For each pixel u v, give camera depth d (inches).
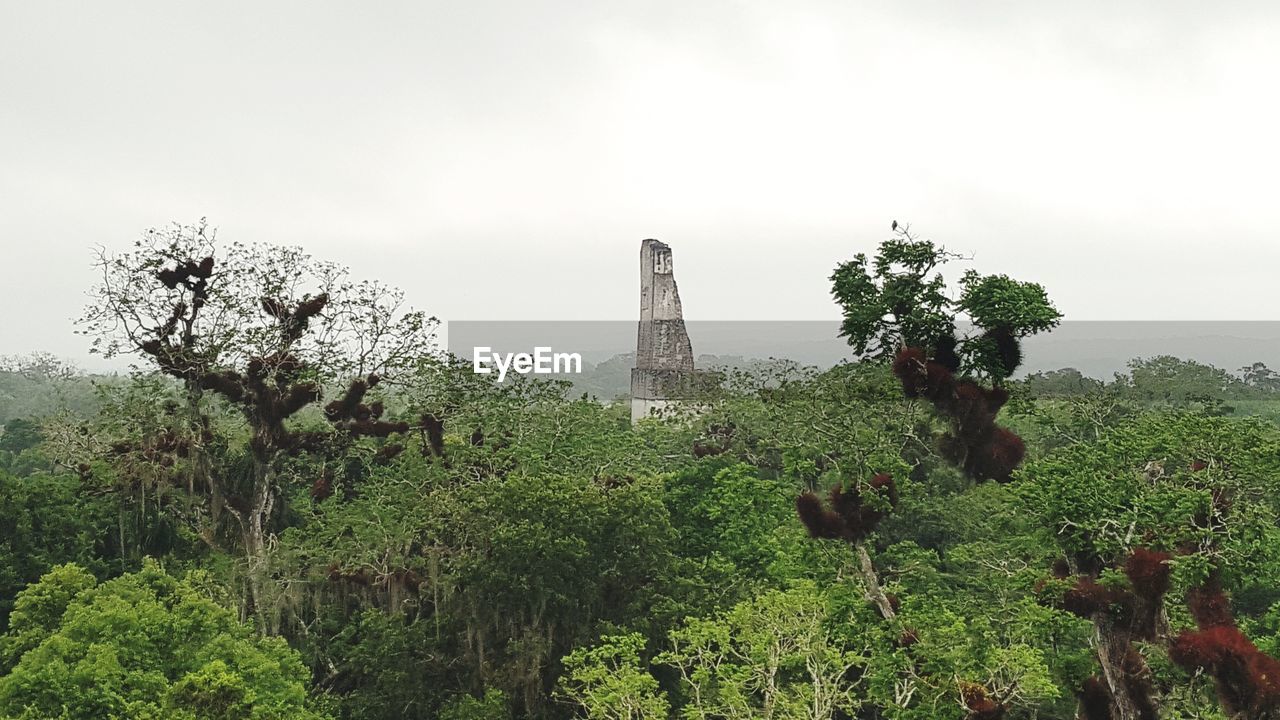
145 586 1174.3
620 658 1221.1
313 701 1152.2
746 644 1184.2
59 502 1457.9
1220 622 773.3
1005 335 877.2
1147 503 787.4
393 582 1343.5
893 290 872.9
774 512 1611.7
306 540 1443.2
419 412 1713.8
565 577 1250.6
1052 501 803.4
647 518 1358.3
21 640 1061.1
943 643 872.3
